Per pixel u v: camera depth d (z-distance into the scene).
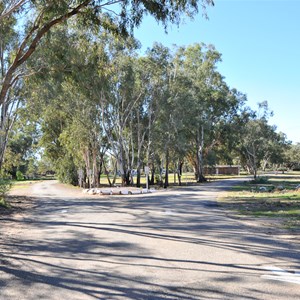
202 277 5.90
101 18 14.45
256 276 5.93
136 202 21.67
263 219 13.08
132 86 34.00
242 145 60.50
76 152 39.94
